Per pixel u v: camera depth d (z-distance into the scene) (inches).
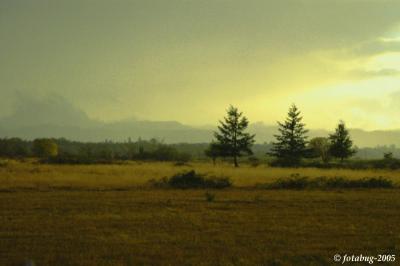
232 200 1004.6
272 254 544.4
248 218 773.9
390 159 3019.2
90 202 951.6
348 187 1352.1
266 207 906.7
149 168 2041.1
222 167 2406.5
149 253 543.5
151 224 714.2
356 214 826.2
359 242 606.2
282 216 796.6
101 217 770.8
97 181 1397.6
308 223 731.4
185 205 924.6
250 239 617.0
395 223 739.4
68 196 1051.9
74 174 1626.5
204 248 569.9
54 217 767.7
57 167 2014.0
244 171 1975.9
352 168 2500.0
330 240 616.4
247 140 3046.3
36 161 2736.2
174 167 2225.6
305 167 2549.2
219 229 681.0
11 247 563.5
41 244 580.7
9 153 4606.3
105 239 609.3
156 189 1243.2
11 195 1063.6
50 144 4471.0
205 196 1075.3
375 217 795.4
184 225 708.0
